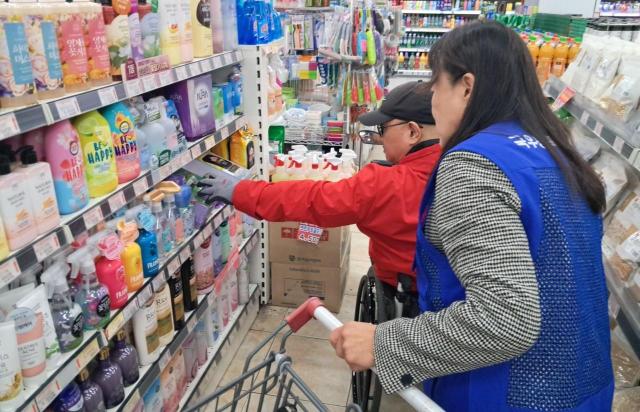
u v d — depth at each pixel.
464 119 1.14
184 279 2.41
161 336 2.21
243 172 2.53
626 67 2.46
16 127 1.29
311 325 3.38
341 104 5.01
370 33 4.87
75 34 1.55
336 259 3.36
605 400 1.17
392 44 7.21
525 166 1.01
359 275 4.07
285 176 3.37
